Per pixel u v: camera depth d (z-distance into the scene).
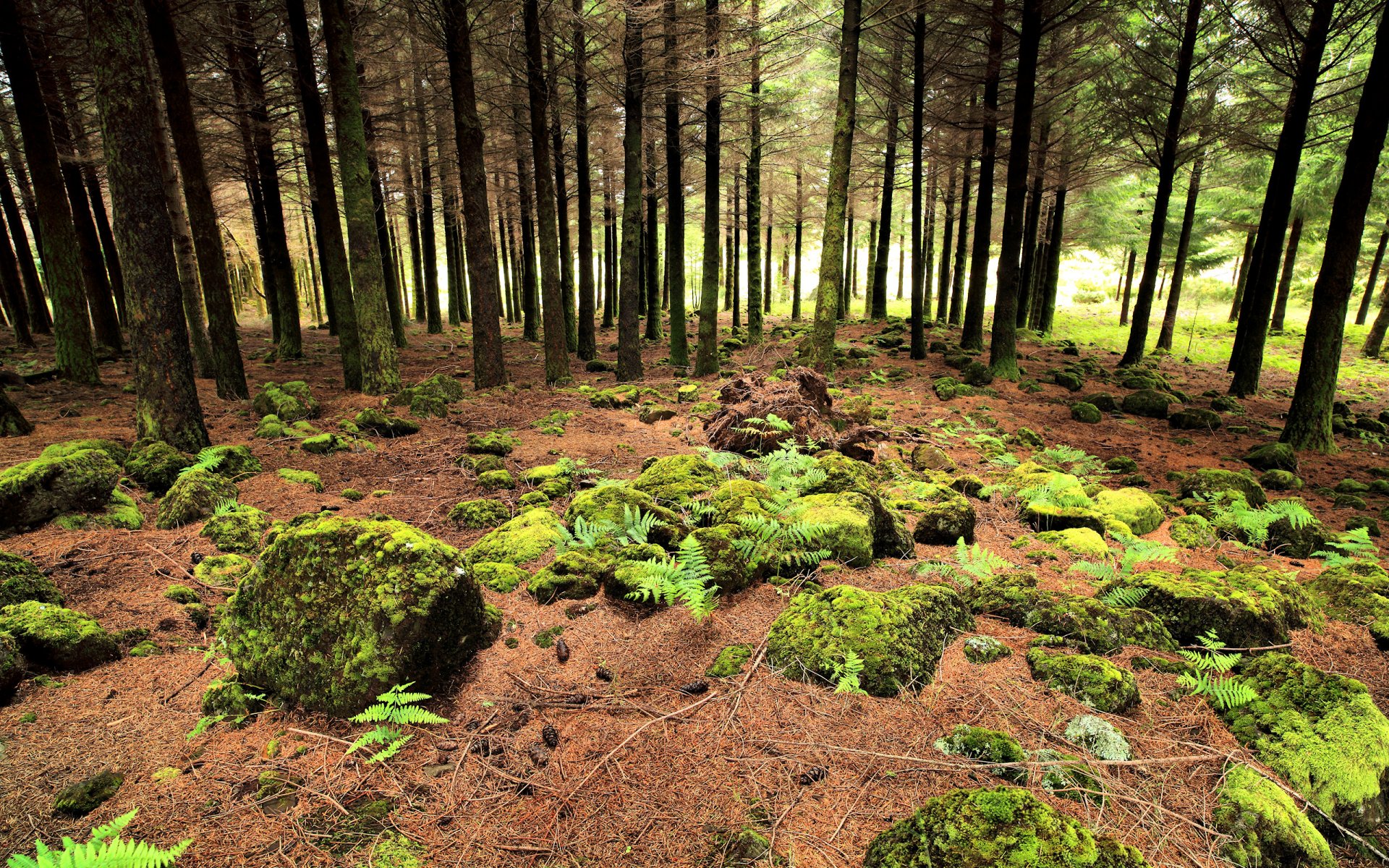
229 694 2.82
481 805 2.31
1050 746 2.58
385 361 10.55
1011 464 7.81
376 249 10.26
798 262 29.83
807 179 26.53
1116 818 2.23
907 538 4.89
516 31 12.55
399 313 20.11
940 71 16.72
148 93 5.97
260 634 2.93
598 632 3.44
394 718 2.52
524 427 9.05
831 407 8.94
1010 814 2.02
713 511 4.80
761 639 3.36
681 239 15.16
